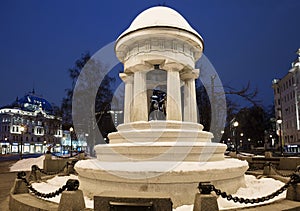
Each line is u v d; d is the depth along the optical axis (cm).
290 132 6059
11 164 2622
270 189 877
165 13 1102
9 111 8694
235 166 802
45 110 9812
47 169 1975
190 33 1075
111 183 737
